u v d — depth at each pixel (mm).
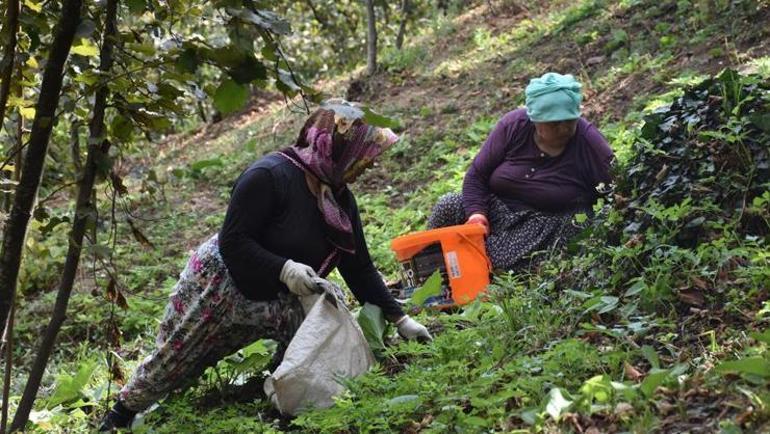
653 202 5004
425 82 12688
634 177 5586
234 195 4738
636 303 4730
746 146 5215
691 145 5352
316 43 16984
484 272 5898
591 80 10383
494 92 11344
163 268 9211
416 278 5941
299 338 4562
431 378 4406
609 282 5051
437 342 4785
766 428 3404
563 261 5398
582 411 3799
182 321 4863
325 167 4746
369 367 4715
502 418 3953
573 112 6086
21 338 8039
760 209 4906
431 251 5922
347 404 4246
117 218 10742
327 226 4816
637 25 11156
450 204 6547
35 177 4047
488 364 4441
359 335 4723
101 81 4180
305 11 16781
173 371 4922
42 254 5035
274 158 4789
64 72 4234
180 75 4203
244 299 4801
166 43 4016
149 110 4469
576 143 6230
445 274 5887
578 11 12445
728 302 4473
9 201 4438
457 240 5883
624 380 4094
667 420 3656
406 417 4234
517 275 5906
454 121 10883
